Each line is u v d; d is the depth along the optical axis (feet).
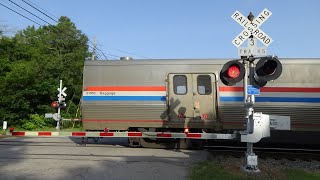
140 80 45.65
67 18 147.54
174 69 45.57
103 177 29.32
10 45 98.89
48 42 143.23
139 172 31.22
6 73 88.79
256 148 46.06
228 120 44.24
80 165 33.47
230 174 30.48
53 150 42.16
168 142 45.91
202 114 44.93
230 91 44.47
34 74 88.07
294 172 32.53
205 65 45.42
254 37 31.63
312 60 44.11
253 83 31.55
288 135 44.21
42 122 85.76
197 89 45.24
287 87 43.68
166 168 32.89
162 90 45.32
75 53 135.03
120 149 43.91
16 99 84.58
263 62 29.86
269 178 29.84
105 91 45.93
